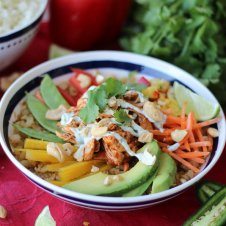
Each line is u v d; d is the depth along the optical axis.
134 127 0.38
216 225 0.36
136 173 0.36
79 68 0.46
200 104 0.42
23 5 0.47
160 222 0.37
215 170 0.42
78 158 0.37
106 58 0.46
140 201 0.33
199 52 0.50
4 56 0.46
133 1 0.56
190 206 0.39
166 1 0.51
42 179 0.34
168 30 0.49
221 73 0.50
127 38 0.54
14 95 0.41
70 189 0.35
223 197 0.37
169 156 0.38
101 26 0.54
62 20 0.53
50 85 0.43
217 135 0.40
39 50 0.54
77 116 0.39
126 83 0.44
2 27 0.45
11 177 0.40
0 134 0.37
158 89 0.44
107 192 0.34
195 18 0.49
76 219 0.37
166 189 0.35
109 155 0.37
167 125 0.41
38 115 0.42
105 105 0.38
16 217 0.37
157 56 0.50
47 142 0.39
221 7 0.50
